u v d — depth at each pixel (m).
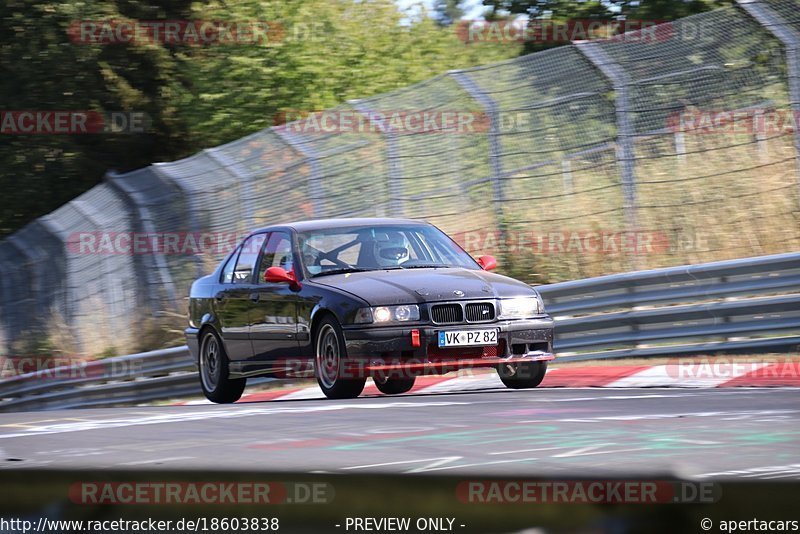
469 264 32.19
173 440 15.27
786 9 42.34
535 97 45.19
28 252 58.47
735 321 36.09
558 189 47.41
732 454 10.84
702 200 46.41
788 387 26.03
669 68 43.62
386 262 31.45
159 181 50.75
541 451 11.77
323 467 10.59
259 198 48.56
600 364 38.28
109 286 53.78
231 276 34.53
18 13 81.56
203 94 77.25
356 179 47.28
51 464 12.07
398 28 81.56
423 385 36.88
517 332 29.09
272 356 31.75
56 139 83.88
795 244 44.09
